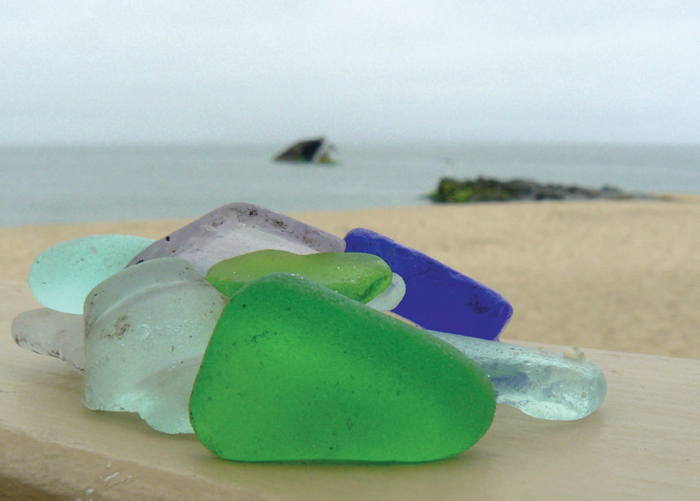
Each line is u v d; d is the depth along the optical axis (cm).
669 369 17
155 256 16
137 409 14
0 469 13
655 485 13
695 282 76
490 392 13
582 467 13
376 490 12
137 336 14
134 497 12
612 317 61
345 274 15
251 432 13
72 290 16
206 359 13
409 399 13
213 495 12
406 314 17
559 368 14
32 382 15
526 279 80
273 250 16
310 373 13
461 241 116
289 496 12
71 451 13
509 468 13
